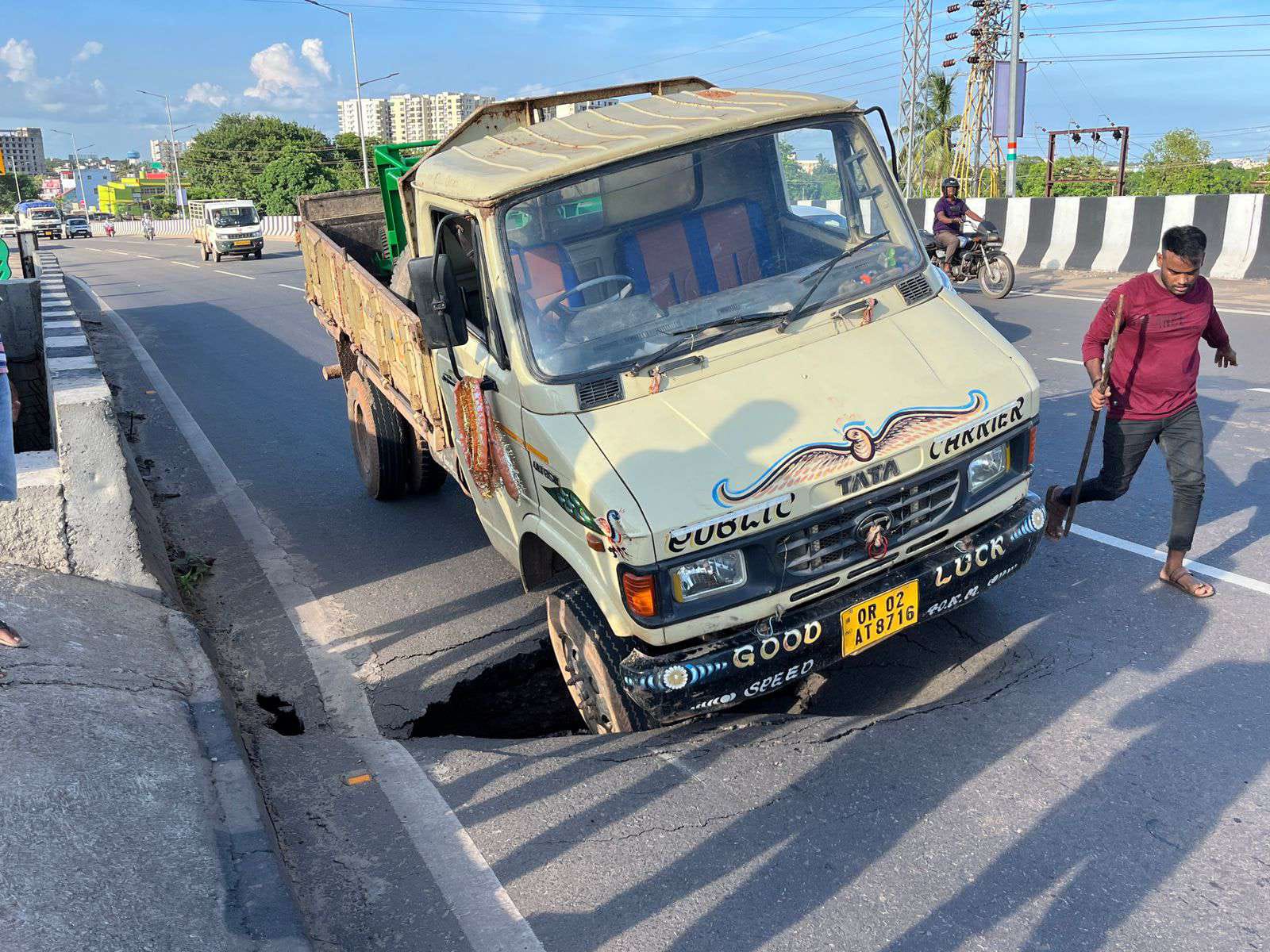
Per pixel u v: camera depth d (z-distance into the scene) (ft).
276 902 10.18
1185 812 11.69
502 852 11.78
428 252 17.35
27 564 17.24
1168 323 15.76
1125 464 16.94
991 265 48.21
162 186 502.79
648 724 14.11
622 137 14.94
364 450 26.40
